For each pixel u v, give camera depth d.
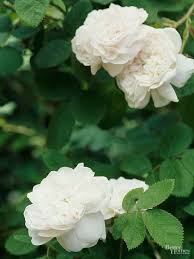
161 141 0.63
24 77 0.82
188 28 0.62
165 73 0.55
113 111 0.68
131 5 0.63
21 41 0.71
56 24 0.68
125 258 0.57
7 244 0.61
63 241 0.49
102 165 0.64
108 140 0.82
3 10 0.70
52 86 0.68
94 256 0.56
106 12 0.57
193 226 0.62
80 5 0.65
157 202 0.49
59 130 0.67
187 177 0.60
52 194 0.49
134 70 0.57
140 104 0.57
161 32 0.56
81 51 0.58
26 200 0.61
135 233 0.50
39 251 0.69
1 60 0.65
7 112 0.94
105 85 0.67
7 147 1.10
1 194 1.10
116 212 0.52
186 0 0.65
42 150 0.66
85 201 0.48
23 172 1.09
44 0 0.54
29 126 0.94
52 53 0.65
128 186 0.55
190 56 0.63
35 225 0.48
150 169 0.62
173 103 0.71
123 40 0.56
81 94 0.67
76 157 0.70
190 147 0.71
